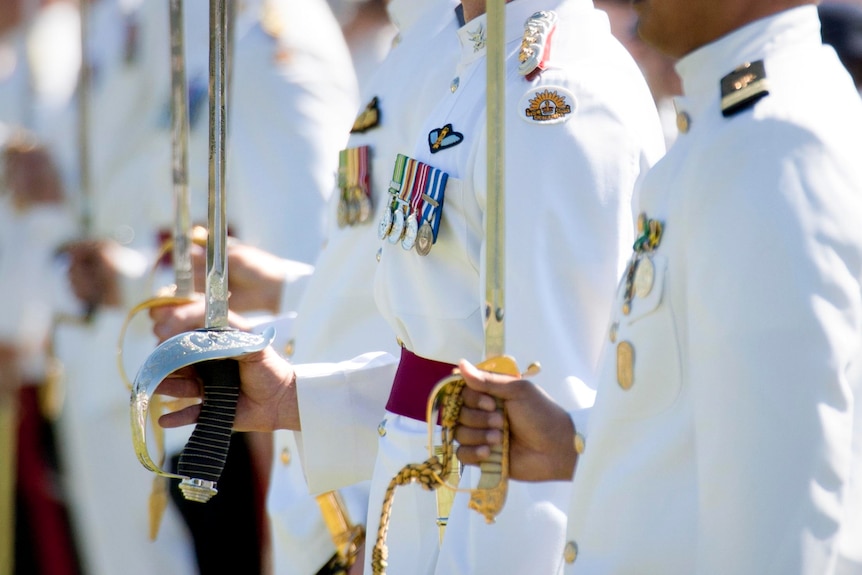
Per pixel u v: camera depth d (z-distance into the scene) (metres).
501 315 7.50
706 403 6.48
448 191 9.16
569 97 8.82
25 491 15.93
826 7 13.78
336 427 10.12
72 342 15.90
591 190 8.63
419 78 10.98
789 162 6.41
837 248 6.29
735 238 6.43
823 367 6.19
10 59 17.19
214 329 8.51
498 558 8.48
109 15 16.28
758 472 6.20
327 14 15.08
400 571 9.62
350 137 11.48
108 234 15.59
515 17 9.38
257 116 13.91
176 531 15.48
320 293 11.54
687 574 6.80
